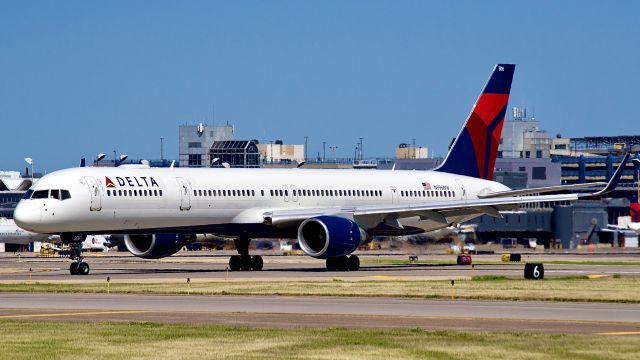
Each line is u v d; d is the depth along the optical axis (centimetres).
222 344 10550
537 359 9631
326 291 16575
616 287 17400
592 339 10800
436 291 16525
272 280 19550
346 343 10594
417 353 9988
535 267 19762
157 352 10081
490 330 11644
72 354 9988
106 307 14200
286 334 11231
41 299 15400
